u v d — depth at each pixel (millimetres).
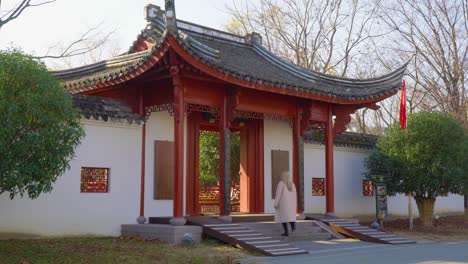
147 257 11562
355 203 22781
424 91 35500
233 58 18922
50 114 10055
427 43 34906
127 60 17031
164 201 16656
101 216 15086
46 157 9969
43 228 13875
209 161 24312
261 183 19516
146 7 17922
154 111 16094
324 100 17688
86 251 11883
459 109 33031
